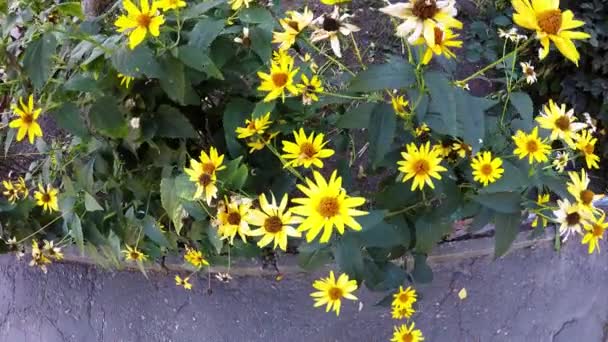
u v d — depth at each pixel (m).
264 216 0.58
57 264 1.00
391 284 0.72
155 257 0.86
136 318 0.94
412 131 0.63
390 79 0.52
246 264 0.88
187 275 0.94
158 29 0.54
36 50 0.55
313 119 0.71
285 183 0.69
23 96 0.64
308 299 0.90
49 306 0.98
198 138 0.70
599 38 0.88
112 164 0.68
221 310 0.92
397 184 0.63
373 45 0.98
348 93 0.70
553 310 0.88
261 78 0.65
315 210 0.52
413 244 0.70
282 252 0.86
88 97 0.62
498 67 0.91
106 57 0.57
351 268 0.62
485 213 0.66
